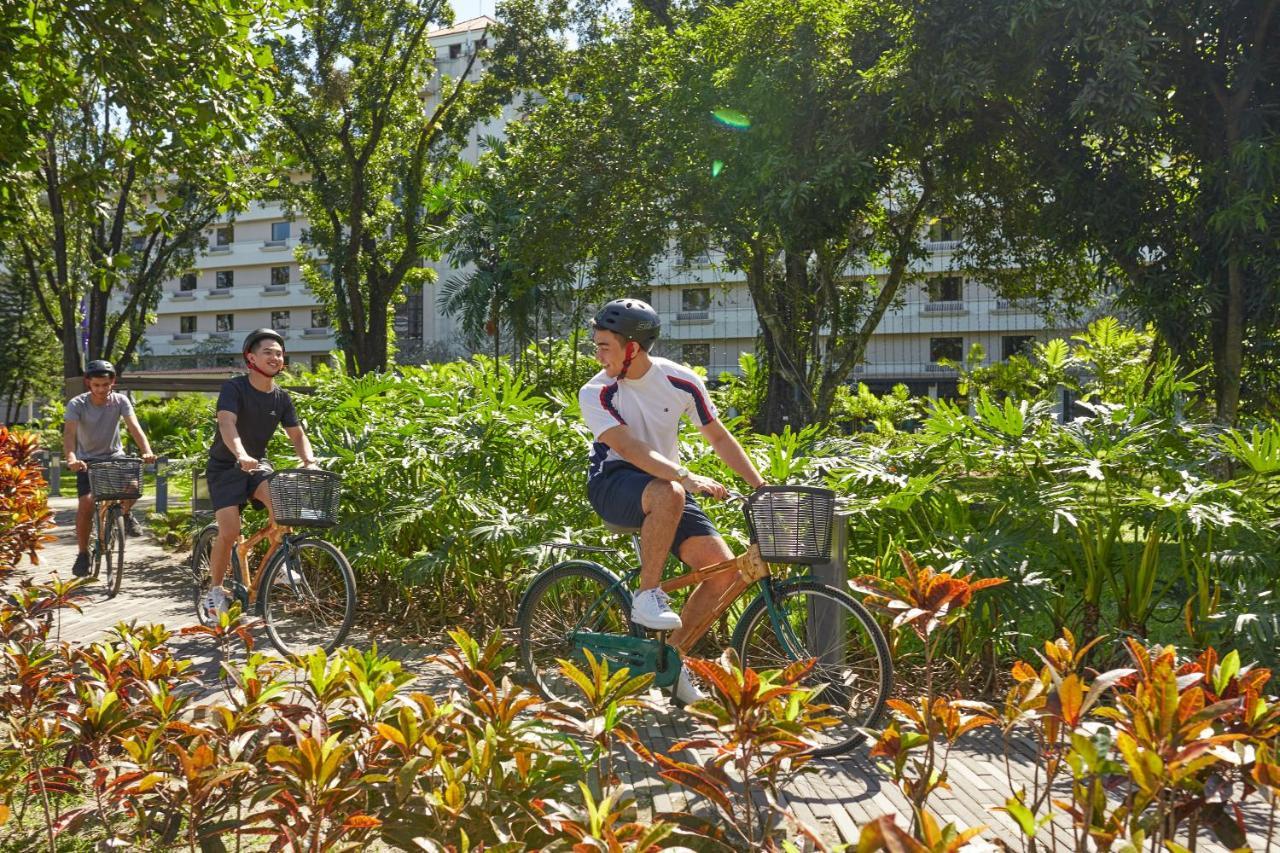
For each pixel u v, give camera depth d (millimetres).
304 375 8141
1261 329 10062
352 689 2195
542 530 5141
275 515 4648
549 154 17609
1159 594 4098
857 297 17750
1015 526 4250
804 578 3598
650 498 3584
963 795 2947
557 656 4117
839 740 3400
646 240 15992
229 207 6844
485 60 24891
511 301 27031
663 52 15586
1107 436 4168
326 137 24094
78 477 6809
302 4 6422
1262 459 3969
